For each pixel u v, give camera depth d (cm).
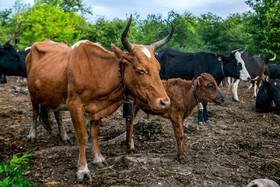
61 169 366
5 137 509
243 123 656
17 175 285
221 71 776
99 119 371
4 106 799
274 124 651
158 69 313
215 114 736
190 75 791
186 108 406
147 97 302
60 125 483
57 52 404
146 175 345
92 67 339
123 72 319
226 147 473
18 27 1545
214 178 344
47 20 1499
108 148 456
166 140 507
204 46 2164
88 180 332
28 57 461
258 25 1271
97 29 2277
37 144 471
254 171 371
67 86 356
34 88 413
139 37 1105
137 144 482
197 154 435
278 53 1262
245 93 1189
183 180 334
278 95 748
